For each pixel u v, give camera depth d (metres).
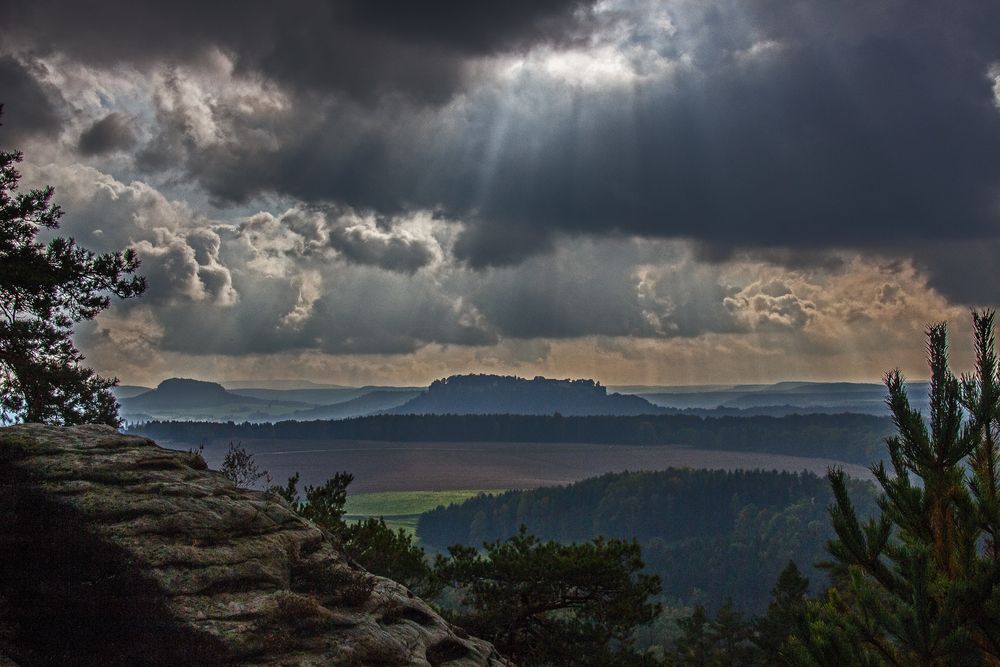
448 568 24.14
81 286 23.08
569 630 22.92
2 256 21.39
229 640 10.25
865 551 10.20
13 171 22.53
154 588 10.78
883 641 9.73
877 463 10.88
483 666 13.24
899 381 10.73
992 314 10.38
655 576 23.53
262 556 12.38
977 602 9.20
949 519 10.13
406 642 12.12
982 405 10.06
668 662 24.02
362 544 23.19
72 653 9.31
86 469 12.83
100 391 24.38
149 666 9.45
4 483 12.13
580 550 23.62
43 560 10.71
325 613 11.61
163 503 12.51
